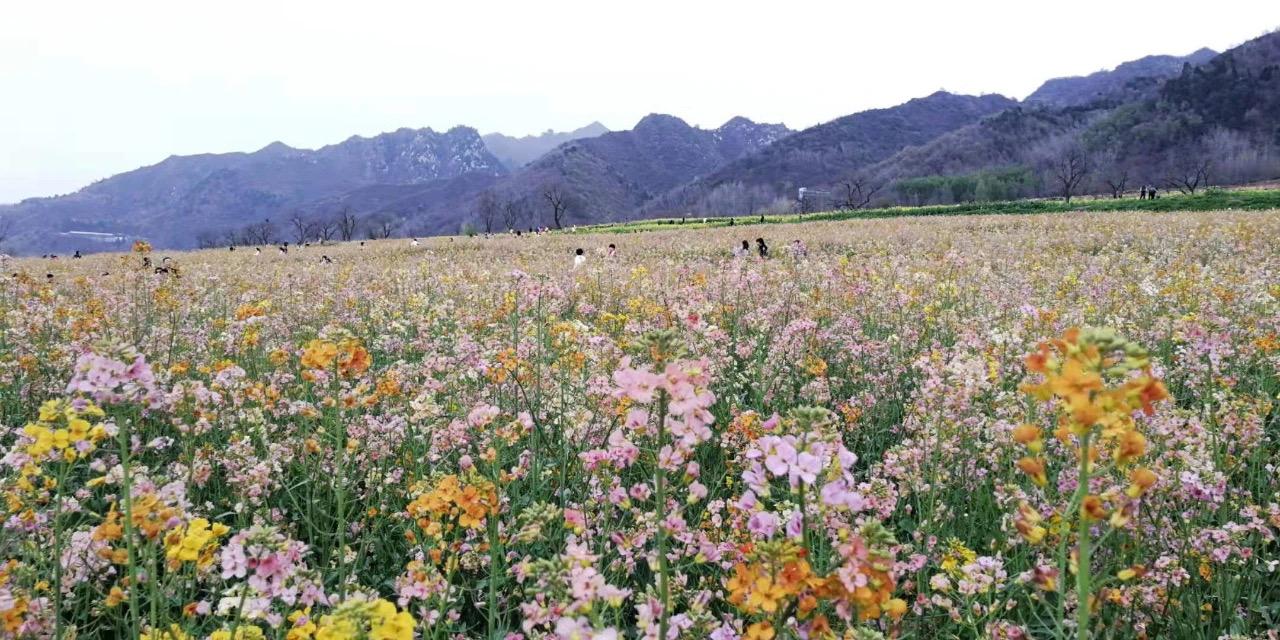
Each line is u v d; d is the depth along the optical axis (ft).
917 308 30.27
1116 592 9.04
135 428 14.07
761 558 6.40
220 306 37.22
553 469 14.62
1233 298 25.82
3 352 22.15
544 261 79.15
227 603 7.93
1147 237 74.43
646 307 27.40
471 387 19.02
